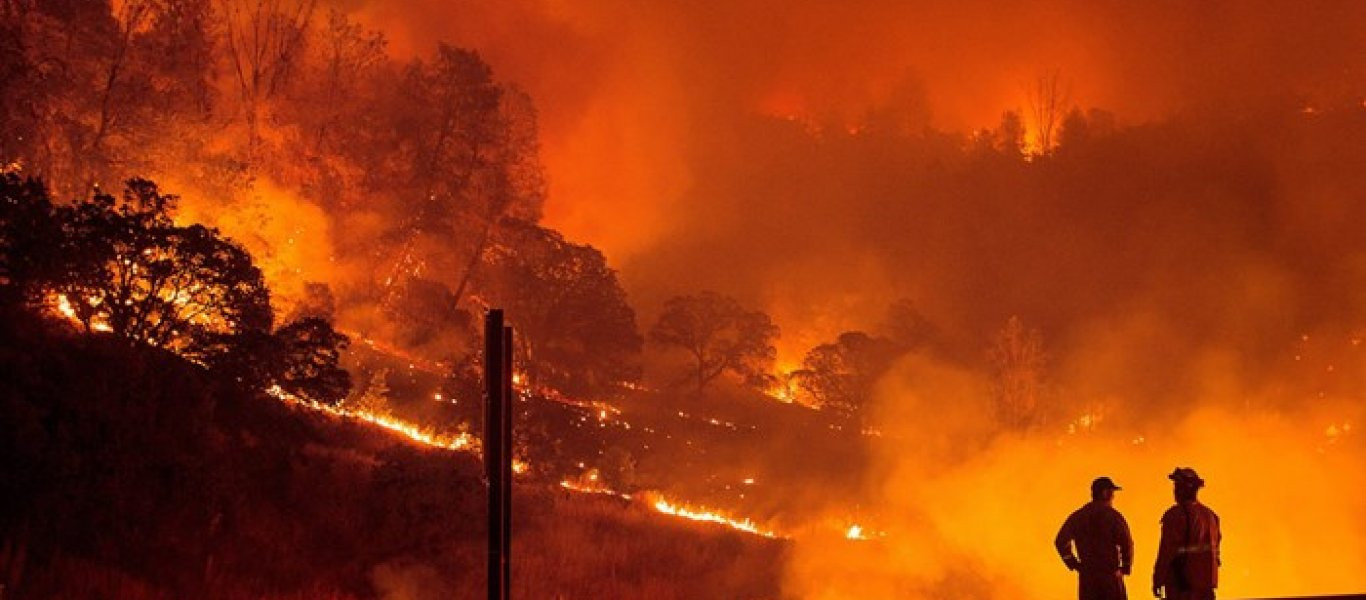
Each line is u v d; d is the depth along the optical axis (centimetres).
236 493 1800
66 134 3525
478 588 1794
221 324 2375
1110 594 1202
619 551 2295
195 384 1934
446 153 6128
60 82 3488
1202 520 1166
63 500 1517
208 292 2298
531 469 3109
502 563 1116
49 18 3562
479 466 2342
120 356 1842
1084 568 1217
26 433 1515
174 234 2239
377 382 3366
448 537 2012
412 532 1962
